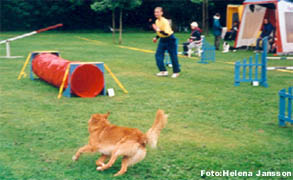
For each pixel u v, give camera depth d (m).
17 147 5.10
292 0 18.45
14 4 40.16
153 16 43.22
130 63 14.61
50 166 4.48
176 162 4.68
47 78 9.26
